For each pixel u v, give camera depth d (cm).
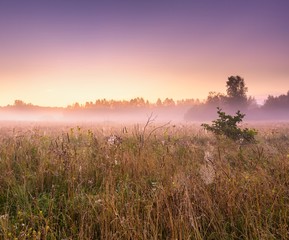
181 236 340
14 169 625
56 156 648
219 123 1190
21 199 466
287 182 487
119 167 614
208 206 408
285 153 752
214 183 468
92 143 838
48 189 522
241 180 510
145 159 666
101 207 419
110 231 370
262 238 333
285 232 348
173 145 912
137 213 395
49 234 363
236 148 891
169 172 579
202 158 748
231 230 386
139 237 339
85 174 580
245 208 403
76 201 451
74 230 372
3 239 332
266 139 1253
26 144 823
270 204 423
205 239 365
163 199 427
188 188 450
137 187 482
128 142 890
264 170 567
